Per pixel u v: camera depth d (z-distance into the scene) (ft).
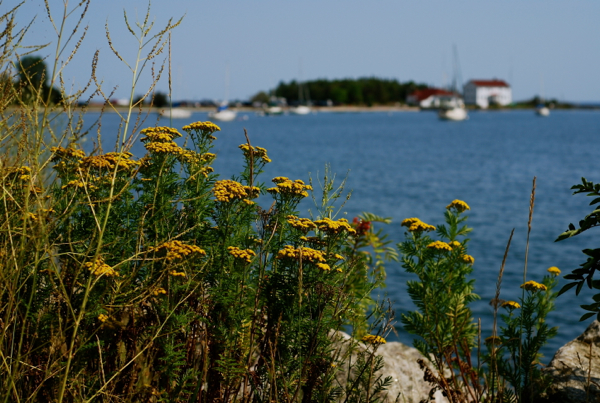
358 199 99.35
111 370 9.58
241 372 9.16
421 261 12.91
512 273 55.77
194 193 10.47
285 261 9.71
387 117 620.90
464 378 11.70
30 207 9.39
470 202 98.32
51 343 8.57
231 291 9.55
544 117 623.36
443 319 12.65
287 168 142.72
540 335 12.49
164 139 10.40
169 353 8.80
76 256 9.36
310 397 9.65
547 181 125.08
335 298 9.97
